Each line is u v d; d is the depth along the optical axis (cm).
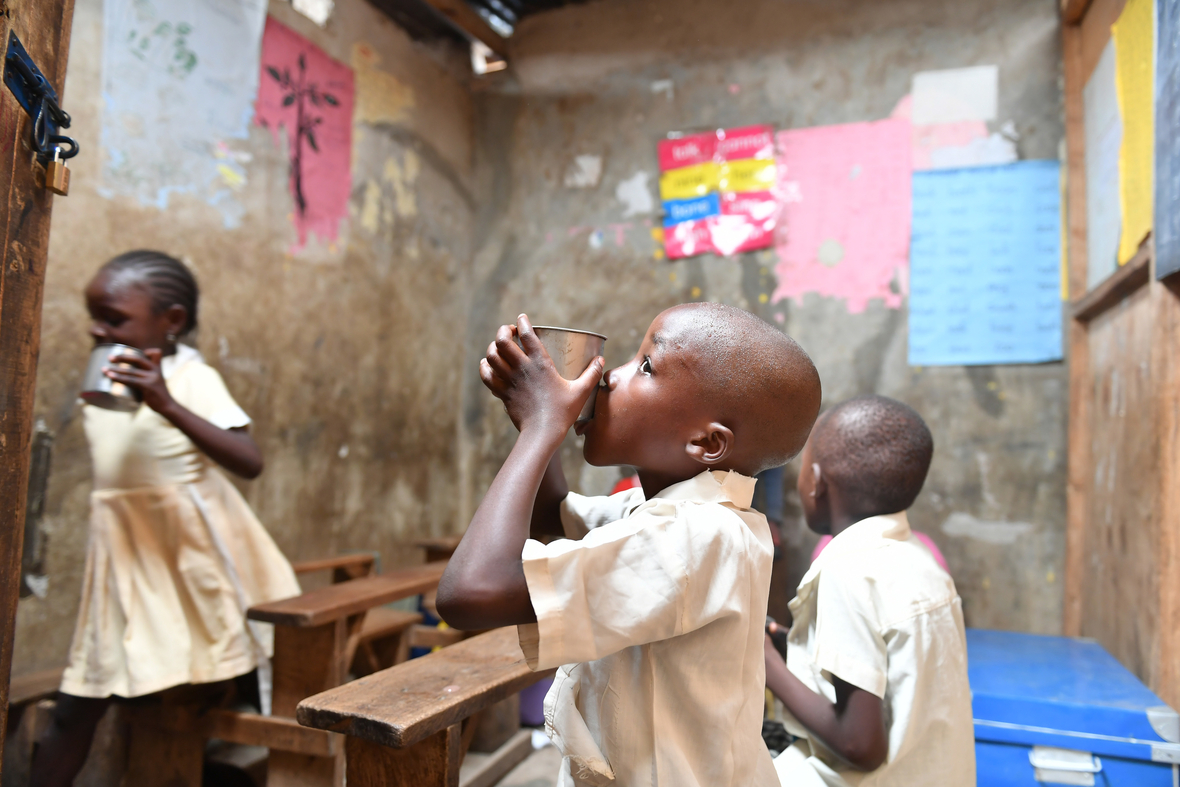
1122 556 209
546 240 368
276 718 170
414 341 344
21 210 94
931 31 306
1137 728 144
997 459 287
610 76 359
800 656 127
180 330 183
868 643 111
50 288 199
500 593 72
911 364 300
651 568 75
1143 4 200
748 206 329
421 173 348
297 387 281
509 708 219
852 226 312
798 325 318
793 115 325
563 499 107
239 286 257
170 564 178
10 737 182
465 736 176
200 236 242
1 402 91
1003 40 296
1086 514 261
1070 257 279
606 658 84
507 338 83
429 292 354
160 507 177
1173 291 171
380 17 325
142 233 223
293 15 279
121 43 217
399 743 100
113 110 215
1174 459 169
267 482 268
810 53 324
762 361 84
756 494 296
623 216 353
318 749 164
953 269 296
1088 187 266
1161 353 174
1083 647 195
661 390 85
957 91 300
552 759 220
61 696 172
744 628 81
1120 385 220
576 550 73
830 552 121
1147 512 185
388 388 328
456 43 375
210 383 185
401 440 336
